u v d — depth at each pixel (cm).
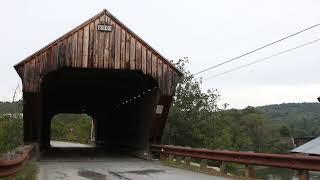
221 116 3269
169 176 1317
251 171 1277
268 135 8800
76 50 2045
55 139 8544
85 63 2048
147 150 2208
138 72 2227
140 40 2117
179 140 2958
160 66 2130
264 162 1178
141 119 2452
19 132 2320
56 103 3762
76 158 2247
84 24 2062
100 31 2086
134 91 2634
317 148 2319
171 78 2131
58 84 2797
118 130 3269
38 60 1992
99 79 2616
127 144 2841
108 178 1254
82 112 4512
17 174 1073
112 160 2100
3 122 2177
